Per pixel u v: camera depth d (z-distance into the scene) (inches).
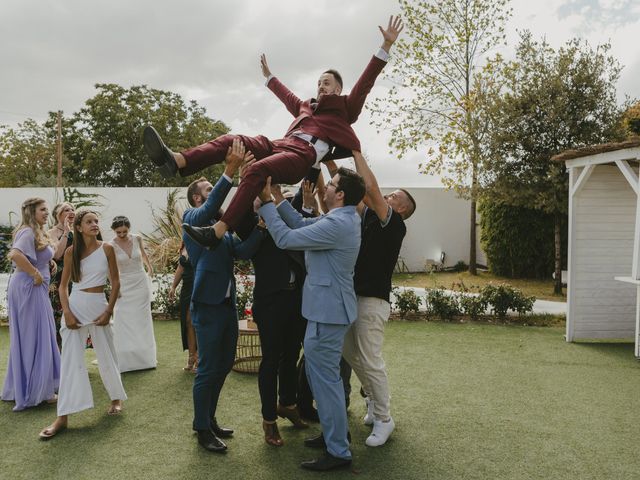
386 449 144.5
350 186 131.9
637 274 247.1
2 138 1222.3
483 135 468.8
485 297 326.6
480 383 203.8
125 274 212.2
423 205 592.4
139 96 1105.4
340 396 131.6
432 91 534.3
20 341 174.2
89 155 1039.6
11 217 597.0
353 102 135.9
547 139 437.1
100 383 201.0
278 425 161.6
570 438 152.5
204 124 1161.4
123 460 136.1
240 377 206.5
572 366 230.1
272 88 165.2
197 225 132.9
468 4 521.3
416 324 314.7
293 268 142.9
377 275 145.6
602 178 286.0
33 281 177.3
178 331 288.4
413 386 199.6
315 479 126.7
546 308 361.4
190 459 136.7
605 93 432.5
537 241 507.2
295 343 149.1
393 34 135.6
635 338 262.1
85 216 159.3
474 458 139.3
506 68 462.6
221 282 139.3
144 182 1095.0
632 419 167.6
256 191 119.7
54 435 151.7
